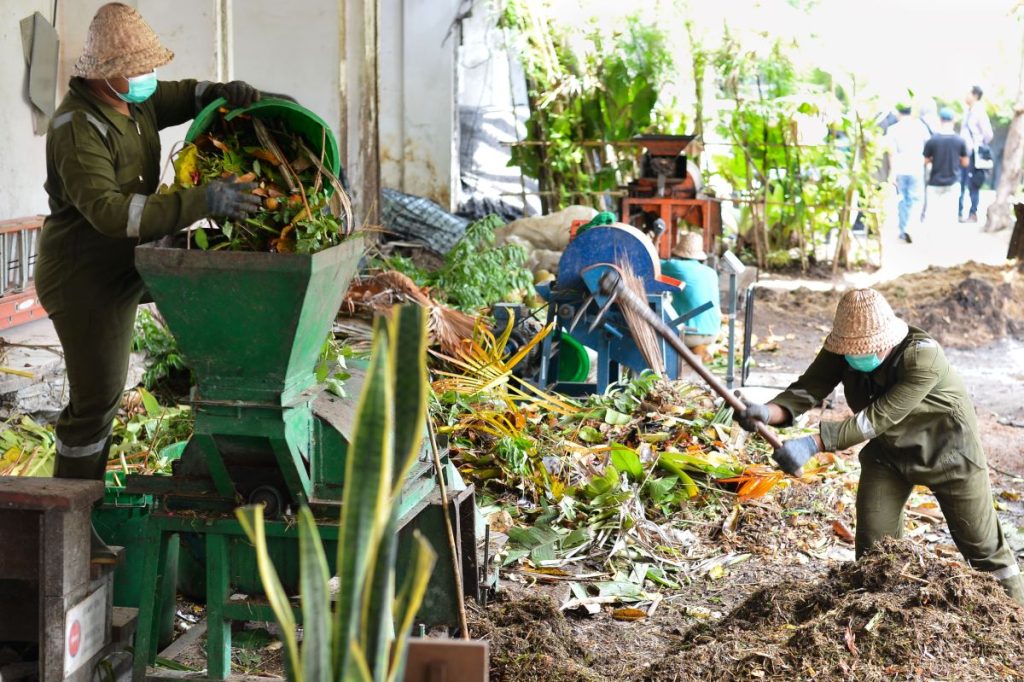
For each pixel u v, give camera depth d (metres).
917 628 3.85
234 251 3.63
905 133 15.16
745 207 14.60
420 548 2.19
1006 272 12.95
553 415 7.54
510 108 17.94
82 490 3.83
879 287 12.85
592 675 4.32
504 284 11.09
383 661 2.29
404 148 15.41
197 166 4.08
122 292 4.34
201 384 3.78
